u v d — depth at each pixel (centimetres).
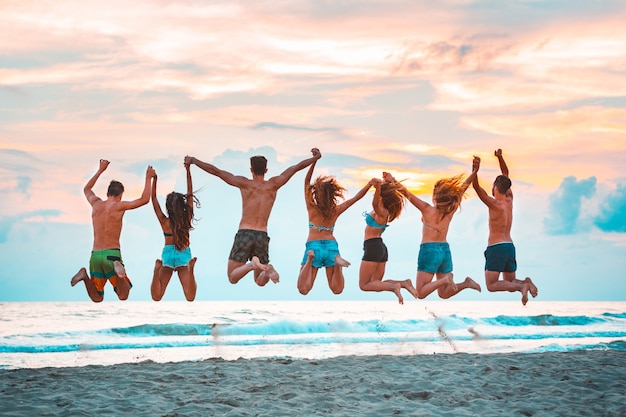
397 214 997
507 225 1036
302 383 934
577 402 797
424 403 795
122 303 6625
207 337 2277
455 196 990
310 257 930
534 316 3203
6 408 746
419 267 1006
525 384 927
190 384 923
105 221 950
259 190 958
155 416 710
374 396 837
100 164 1009
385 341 2095
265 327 2559
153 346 1955
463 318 3089
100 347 1914
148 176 962
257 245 946
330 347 1881
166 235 974
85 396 826
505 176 1052
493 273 1025
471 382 941
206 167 963
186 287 971
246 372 1053
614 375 1000
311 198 964
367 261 995
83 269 948
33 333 2234
